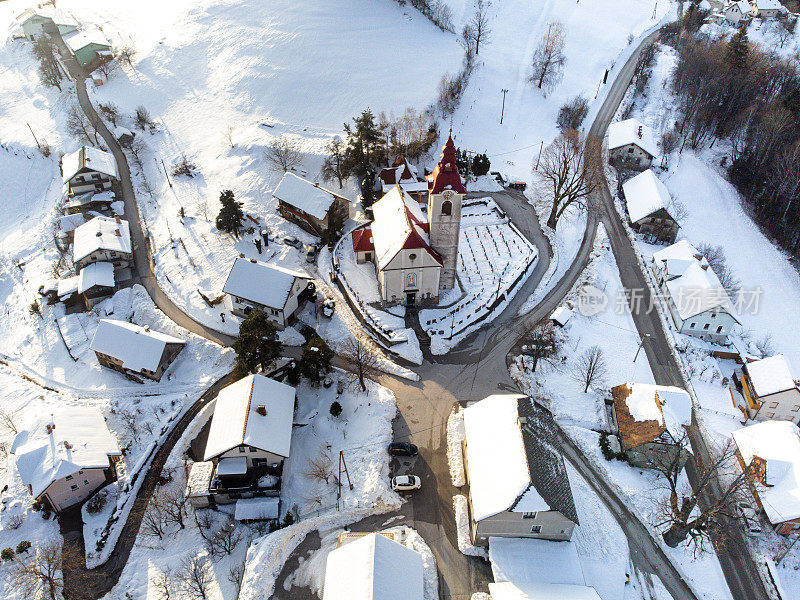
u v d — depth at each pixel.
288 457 63.66
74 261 92.69
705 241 105.25
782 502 59.72
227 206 95.69
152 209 108.62
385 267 79.62
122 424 71.31
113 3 171.88
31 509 62.59
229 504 61.91
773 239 108.12
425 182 109.06
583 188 102.06
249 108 126.94
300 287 84.50
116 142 124.50
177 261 95.25
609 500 61.38
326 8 149.38
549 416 63.19
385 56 136.62
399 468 63.56
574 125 130.38
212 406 72.50
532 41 156.00
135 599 54.41
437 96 127.75
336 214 98.12
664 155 123.62
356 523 58.72
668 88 146.12
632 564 56.12
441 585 53.47
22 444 66.06
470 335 81.69
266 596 52.53
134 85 137.38
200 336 82.88
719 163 126.56
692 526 54.28
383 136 116.12
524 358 77.38
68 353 83.44
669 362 79.62
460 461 64.25
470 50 142.00
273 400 66.38
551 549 54.62
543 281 91.50
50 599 55.03
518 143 125.06
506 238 99.75
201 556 57.28
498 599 49.59
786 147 112.94
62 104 135.50
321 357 71.25
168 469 65.38
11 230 112.00
